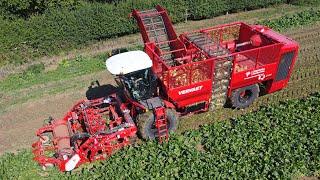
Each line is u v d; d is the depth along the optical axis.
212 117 17.36
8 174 14.38
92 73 20.59
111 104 16.69
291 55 17.31
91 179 14.09
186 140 15.88
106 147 15.02
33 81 20.02
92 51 22.80
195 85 15.84
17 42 21.23
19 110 17.95
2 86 19.64
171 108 15.80
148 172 14.25
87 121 15.34
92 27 22.91
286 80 18.08
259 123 16.47
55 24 21.81
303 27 24.86
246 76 16.80
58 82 19.89
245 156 14.83
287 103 17.58
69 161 14.34
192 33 18.05
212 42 17.31
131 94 15.46
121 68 14.65
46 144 15.55
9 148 15.77
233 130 16.06
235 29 18.97
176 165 14.52
